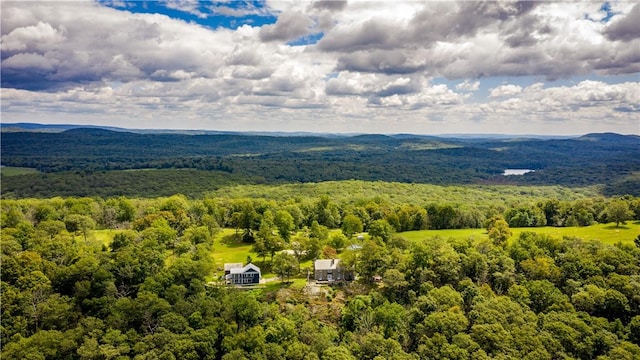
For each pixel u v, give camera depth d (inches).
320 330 3225.9
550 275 3673.7
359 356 2945.4
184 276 3774.6
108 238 5187.0
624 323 3191.4
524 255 4030.5
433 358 2837.1
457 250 4153.5
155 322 3255.4
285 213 5123.0
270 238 4485.7
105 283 3550.7
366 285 3890.3
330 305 3572.8
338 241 4731.8
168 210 6087.6
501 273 3764.8
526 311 3208.7
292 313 3378.4
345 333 3179.1
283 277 4042.8
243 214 5236.2
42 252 4045.3
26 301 3321.9
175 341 2960.1
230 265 4175.7
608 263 3754.9
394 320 3221.0
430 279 3747.5
